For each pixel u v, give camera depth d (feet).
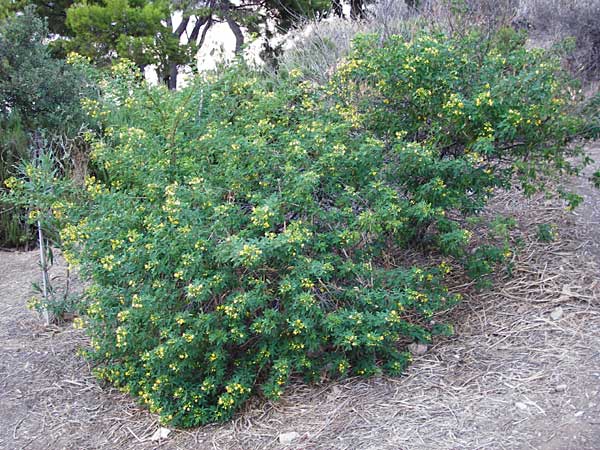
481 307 13.78
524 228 16.56
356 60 14.65
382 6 27.32
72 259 13.30
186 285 11.74
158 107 14.43
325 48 25.11
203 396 11.74
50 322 16.53
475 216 14.39
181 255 11.41
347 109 14.43
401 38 14.46
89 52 46.60
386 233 14.21
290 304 11.37
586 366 11.10
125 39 43.68
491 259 13.76
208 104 14.73
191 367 11.61
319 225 12.58
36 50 27.43
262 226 11.64
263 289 11.34
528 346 12.11
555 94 15.05
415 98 13.93
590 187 18.88
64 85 26.53
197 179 11.88
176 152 13.56
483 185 14.06
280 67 25.40
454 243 13.06
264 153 12.54
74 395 13.24
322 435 10.62
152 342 11.89
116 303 12.34
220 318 11.41
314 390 12.05
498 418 10.19
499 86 13.50
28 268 21.12
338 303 12.14
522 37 16.89
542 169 15.07
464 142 14.57
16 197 14.88
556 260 14.89
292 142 12.10
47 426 12.21
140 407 12.64
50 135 23.99
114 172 14.34
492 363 11.81
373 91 15.02
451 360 12.20
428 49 13.69
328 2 45.21
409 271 12.66
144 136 13.33
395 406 11.02
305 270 11.34
